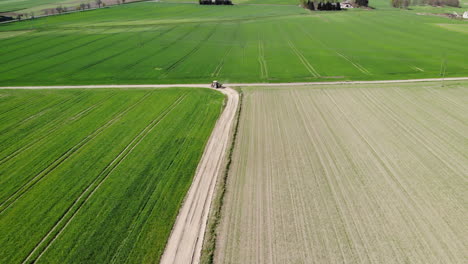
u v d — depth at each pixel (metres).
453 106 38.78
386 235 20.05
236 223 21.47
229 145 31.42
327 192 24.19
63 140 33.38
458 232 20.14
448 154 28.88
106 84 51.62
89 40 82.56
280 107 40.22
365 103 40.47
